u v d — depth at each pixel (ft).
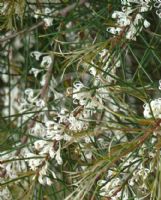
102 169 1.25
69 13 1.68
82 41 1.59
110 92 1.41
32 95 1.64
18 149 1.46
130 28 1.50
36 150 1.47
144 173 1.29
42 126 1.55
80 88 1.44
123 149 1.31
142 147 1.31
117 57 1.48
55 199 1.44
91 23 1.58
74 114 1.41
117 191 1.27
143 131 1.27
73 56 1.48
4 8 1.57
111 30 1.52
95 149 1.41
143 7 1.51
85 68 1.53
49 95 1.67
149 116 1.31
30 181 1.47
